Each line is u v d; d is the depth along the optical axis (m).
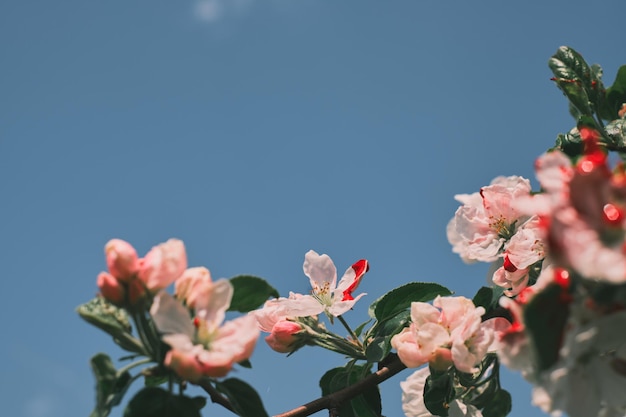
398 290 0.70
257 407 0.59
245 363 0.63
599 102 0.77
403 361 0.64
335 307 0.72
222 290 0.56
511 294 0.70
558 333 0.50
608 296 0.50
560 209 0.49
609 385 0.52
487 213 0.74
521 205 0.50
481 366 0.68
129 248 0.56
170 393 0.56
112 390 0.56
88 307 0.57
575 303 0.50
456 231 0.75
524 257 0.69
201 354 0.55
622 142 0.72
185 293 0.57
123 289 0.56
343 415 0.68
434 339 0.63
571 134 0.73
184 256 0.57
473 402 0.69
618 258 0.47
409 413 0.70
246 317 0.56
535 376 0.51
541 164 0.50
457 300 0.65
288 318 0.70
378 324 0.71
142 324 0.56
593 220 0.48
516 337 0.53
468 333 0.63
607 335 0.51
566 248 0.48
